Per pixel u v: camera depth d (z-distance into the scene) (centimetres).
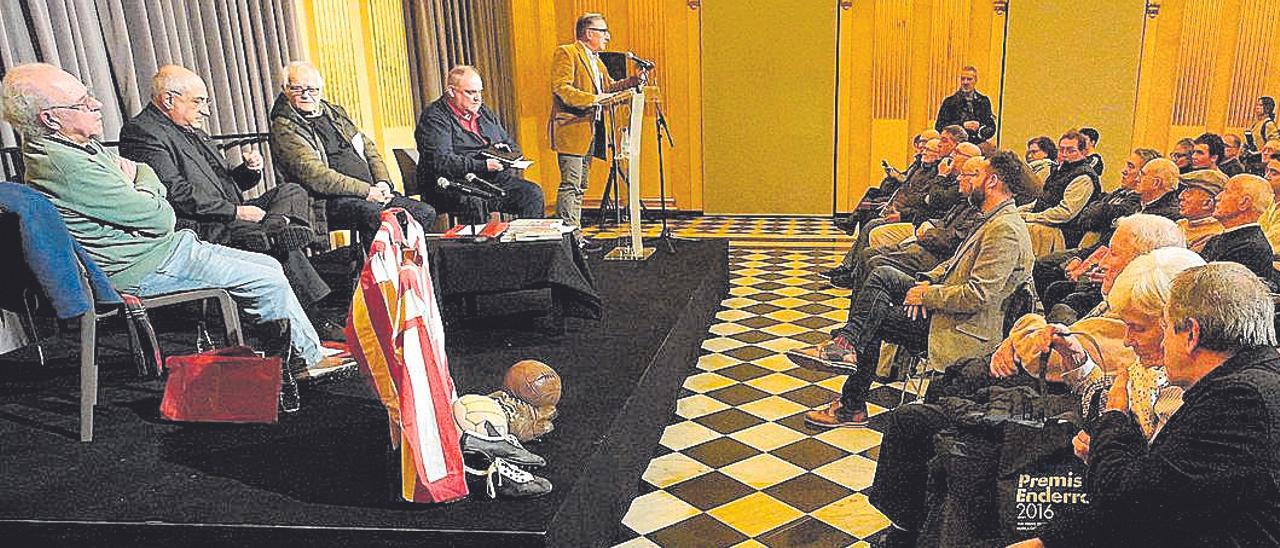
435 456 225
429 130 523
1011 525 179
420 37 796
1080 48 912
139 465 259
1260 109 816
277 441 276
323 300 457
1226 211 273
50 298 266
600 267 536
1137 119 922
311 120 479
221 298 323
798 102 966
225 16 555
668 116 986
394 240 237
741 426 379
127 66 475
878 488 233
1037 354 214
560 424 286
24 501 236
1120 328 215
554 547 222
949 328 321
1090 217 449
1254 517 145
